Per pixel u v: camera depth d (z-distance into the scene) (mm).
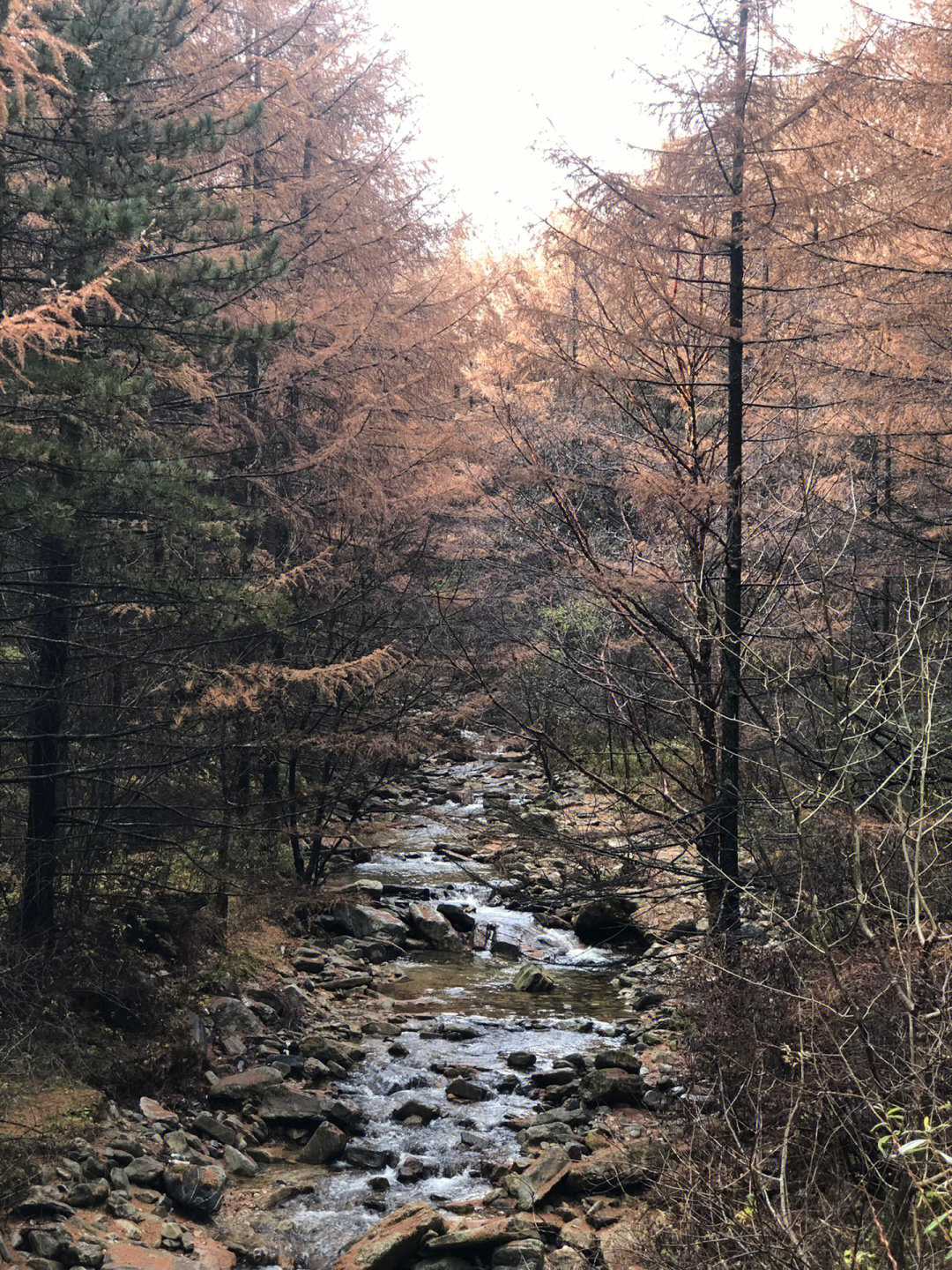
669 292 8750
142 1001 8469
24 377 6625
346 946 12141
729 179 8312
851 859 5746
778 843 8055
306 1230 6508
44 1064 7418
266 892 10406
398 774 13719
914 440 8938
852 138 7945
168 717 9492
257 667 9359
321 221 11758
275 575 10586
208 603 8086
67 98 7820
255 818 10547
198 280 7914
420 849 16203
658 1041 9383
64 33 7820
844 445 8922
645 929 12406
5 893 8859
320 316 10500
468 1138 7691
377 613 11938
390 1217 6398
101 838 9211
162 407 9641
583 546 9133
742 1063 6113
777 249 8094
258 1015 9602
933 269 8078
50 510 6953
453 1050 9484
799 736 7992
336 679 9617
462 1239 6117
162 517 7605
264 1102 8070
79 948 8477
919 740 6285
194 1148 7309
